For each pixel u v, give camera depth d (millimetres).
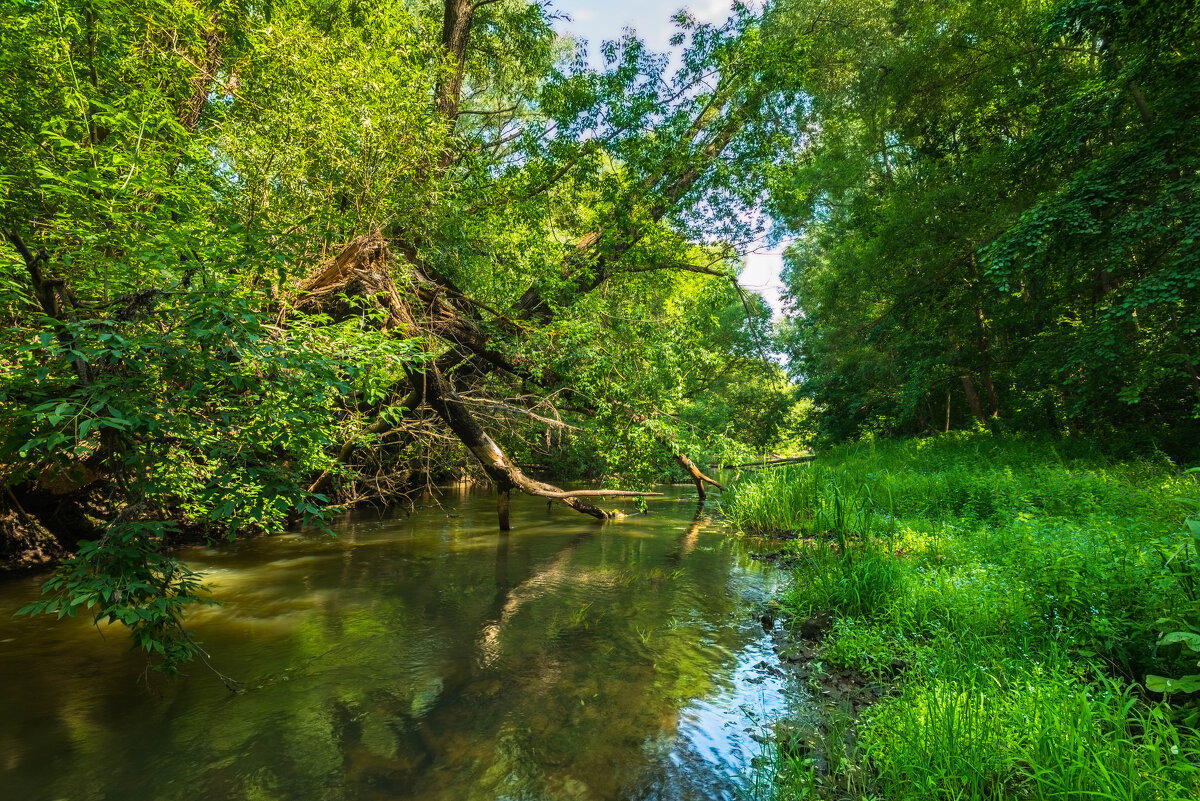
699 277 14305
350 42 7195
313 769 3250
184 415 3633
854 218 16828
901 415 18531
